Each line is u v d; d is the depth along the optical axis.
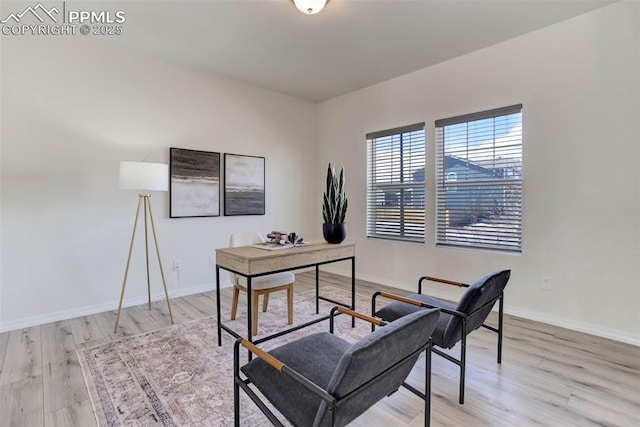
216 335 2.65
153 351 2.36
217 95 3.98
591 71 2.64
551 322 2.89
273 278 2.74
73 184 3.02
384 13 2.63
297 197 4.92
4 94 2.70
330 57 3.48
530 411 1.72
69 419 1.65
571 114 2.75
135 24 2.82
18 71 2.75
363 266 4.54
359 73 3.93
